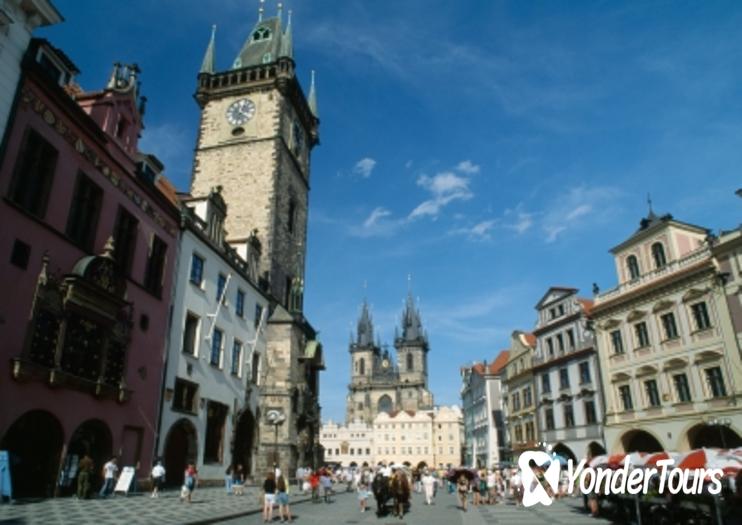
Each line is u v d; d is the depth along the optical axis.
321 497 36.78
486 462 80.06
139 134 29.06
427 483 35.19
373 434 161.75
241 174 52.91
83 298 22.50
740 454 16.77
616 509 22.78
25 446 20.78
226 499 26.67
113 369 24.94
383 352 198.50
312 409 49.09
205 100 57.69
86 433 23.42
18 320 19.47
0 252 18.92
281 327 45.38
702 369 37.41
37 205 21.30
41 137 21.42
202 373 33.25
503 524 21.58
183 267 32.12
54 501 19.75
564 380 52.62
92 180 24.50
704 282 37.97
